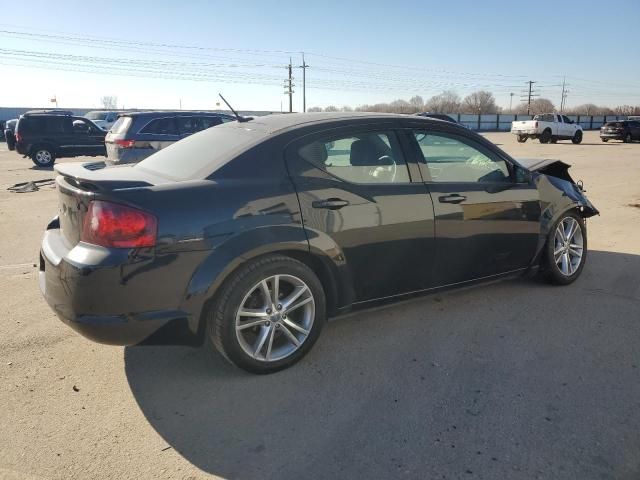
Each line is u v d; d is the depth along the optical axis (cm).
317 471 237
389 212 349
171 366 336
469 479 230
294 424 272
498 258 417
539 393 298
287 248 311
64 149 1720
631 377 315
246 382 315
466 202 387
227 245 293
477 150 407
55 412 284
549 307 425
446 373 322
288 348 329
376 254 349
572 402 288
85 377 322
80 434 265
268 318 317
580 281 489
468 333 379
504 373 321
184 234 283
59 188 313
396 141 367
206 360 344
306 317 333
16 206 920
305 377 320
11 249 626
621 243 633
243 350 310
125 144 1101
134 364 338
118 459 246
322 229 324
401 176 363
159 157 378
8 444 257
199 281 287
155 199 282
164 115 1138
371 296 359
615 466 237
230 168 312
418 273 374
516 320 400
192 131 1161
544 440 256
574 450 248
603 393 298
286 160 324
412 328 388
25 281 500
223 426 272
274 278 313
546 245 452
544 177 454
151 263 277
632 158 1962
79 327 281
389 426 269
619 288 470
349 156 346
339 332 382
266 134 334
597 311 417
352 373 324
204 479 233
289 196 315
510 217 416
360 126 355
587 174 1406
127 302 277
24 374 324
